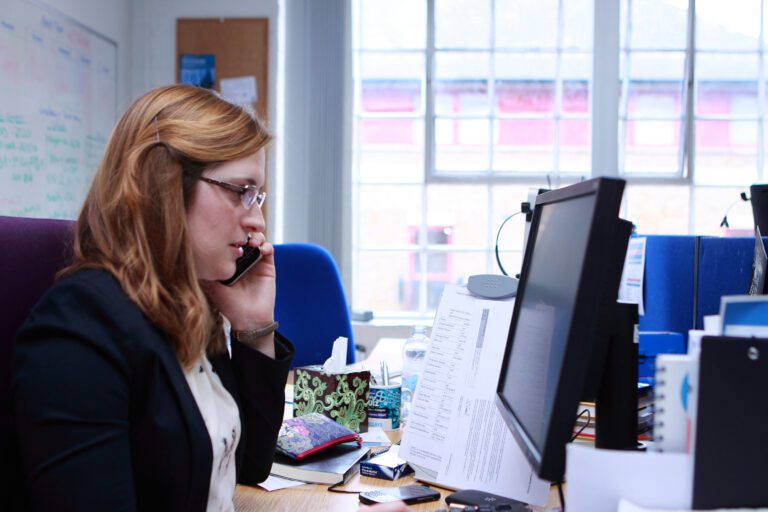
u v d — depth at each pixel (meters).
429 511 1.05
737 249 1.53
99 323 0.92
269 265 1.30
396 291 4.02
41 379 0.86
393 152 4.02
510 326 1.11
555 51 3.93
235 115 1.09
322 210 3.74
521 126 3.98
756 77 3.86
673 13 3.87
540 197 1.08
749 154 3.88
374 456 1.33
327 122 3.73
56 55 3.01
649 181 3.90
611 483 0.66
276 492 1.17
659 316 1.58
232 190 1.07
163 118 1.04
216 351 1.19
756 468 0.64
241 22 3.84
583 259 0.70
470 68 3.98
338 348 1.52
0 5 2.60
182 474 0.97
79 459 0.85
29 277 1.08
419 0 3.97
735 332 0.67
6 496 1.00
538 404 0.83
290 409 1.71
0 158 2.63
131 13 3.84
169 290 1.00
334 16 3.72
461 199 4.00
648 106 3.92
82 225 1.04
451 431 1.17
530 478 1.06
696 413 0.65
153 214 0.99
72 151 3.16
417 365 1.81
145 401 0.95
